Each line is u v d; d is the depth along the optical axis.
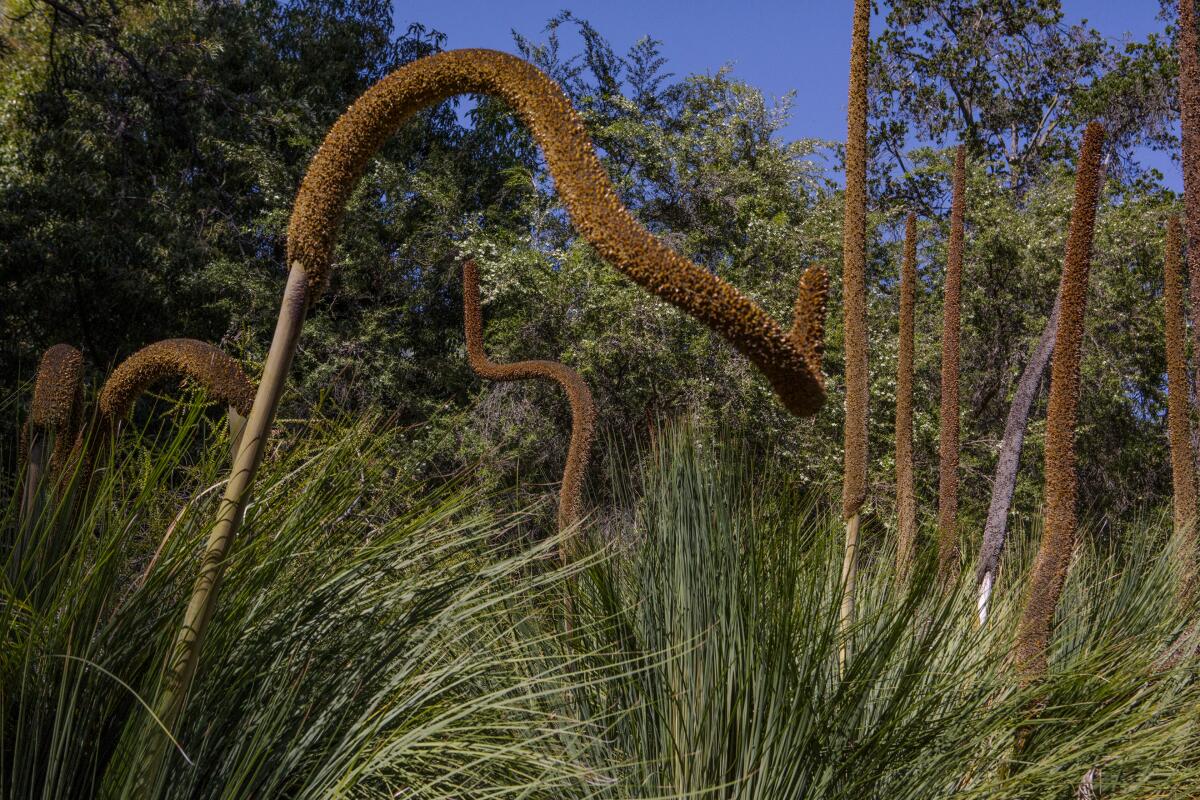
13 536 1.92
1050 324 6.04
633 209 16.08
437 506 2.42
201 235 13.65
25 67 13.63
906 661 3.17
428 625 2.16
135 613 1.81
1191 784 3.19
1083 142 3.16
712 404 11.95
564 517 3.32
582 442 3.39
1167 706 3.49
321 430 2.48
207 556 1.55
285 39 15.86
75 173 12.80
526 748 2.26
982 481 13.85
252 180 14.43
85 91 13.30
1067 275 3.19
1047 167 21.11
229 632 1.85
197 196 13.99
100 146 12.91
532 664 2.76
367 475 2.32
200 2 14.70
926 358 14.30
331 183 1.49
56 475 1.95
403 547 2.26
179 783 1.67
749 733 2.83
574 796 2.68
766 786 2.76
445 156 15.93
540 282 13.16
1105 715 3.21
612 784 2.54
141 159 14.08
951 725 3.07
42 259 11.85
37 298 12.02
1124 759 3.08
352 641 2.07
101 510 1.87
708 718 2.86
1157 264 16.20
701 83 16.73
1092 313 15.87
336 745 1.88
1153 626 4.24
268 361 1.54
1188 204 5.26
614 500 3.63
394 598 2.20
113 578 1.76
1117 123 19.86
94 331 12.80
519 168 15.20
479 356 3.59
